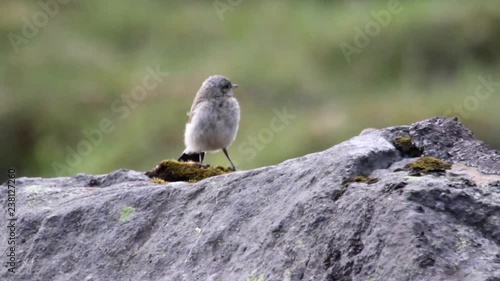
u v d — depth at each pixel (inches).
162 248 231.9
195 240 226.8
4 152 756.0
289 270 202.1
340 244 198.1
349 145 230.1
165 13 939.3
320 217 205.8
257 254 211.3
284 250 206.1
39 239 253.8
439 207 194.7
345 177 214.1
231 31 885.8
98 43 899.4
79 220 253.0
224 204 230.8
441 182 203.3
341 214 203.3
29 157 759.1
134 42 900.0
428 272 181.5
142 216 244.4
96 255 242.1
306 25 855.1
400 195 197.0
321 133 685.3
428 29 764.6
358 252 194.7
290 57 800.9
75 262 244.2
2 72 844.6
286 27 860.6
